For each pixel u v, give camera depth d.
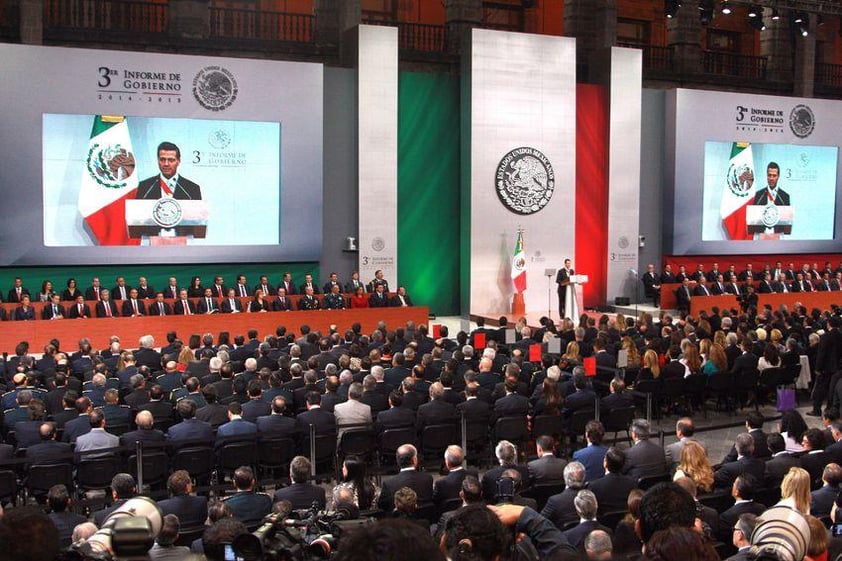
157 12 30.39
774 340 18.08
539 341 19.58
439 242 29.58
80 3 27.72
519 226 29.45
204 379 14.24
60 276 24.73
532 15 37.38
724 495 8.85
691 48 35.50
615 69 30.92
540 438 9.91
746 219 32.66
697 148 31.86
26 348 16.16
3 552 1.97
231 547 3.22
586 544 5.35
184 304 23.97
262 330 23.08
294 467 8.50
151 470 10.73
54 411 13.05
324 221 27.95
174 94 25.16
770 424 16.16
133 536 2.17
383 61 27.83
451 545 2.81
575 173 30.48
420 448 12.39
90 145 24.44
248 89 25.92
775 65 37.44
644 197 32.25
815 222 33.75
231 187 25.97
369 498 8.48
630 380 16.52
